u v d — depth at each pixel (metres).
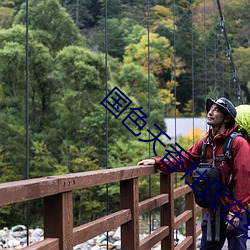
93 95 16.84
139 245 2.69
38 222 14.26
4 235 9.27
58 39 17.62
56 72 16.62
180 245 3.65
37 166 16.03
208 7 26.02
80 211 15.48
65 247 1.79
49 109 16.77
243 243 2.61
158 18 23.88
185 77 24.14
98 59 17.27
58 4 17.72
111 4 22.52
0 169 15.78
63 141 16.23
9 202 1.46
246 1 27.11
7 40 16.70
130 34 22.14
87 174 2.00
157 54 22.48
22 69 16.34
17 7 18.12
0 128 15.91
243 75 26.28
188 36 24.59
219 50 25.94
